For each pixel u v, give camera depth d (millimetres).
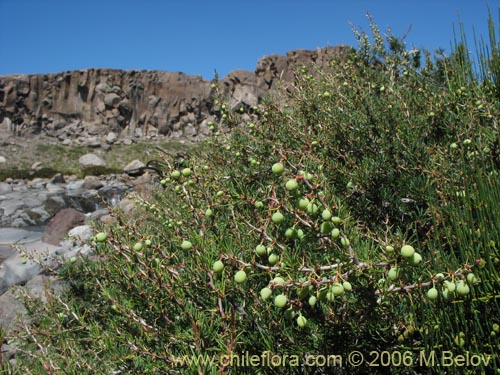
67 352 2949
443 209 2779
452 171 3406
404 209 3652
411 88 5137
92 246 3365
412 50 6184
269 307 2299
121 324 2695
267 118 4590
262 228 2012
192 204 2973
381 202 3801
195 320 2346
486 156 3264
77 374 2600
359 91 4680
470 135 3590
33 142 61531
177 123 71438
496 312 2088
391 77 5148
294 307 2041
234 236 2738
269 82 60594
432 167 3553
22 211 20656
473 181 2494
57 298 3516
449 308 2111
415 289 1972
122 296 2879
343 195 3896
